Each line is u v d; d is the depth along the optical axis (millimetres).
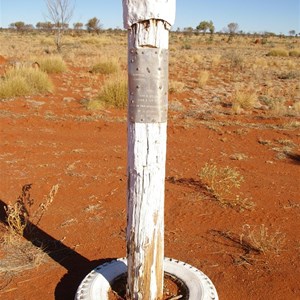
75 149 7523
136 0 2543
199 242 4406
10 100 11656
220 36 85000
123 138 8523
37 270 3871
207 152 7688
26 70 13977
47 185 5758
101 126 9375
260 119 10781
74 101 12219
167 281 3492
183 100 13156
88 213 5008
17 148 7383
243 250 4246
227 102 13078
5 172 6172
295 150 8016
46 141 7977
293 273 3844
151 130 2756
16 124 9164
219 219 4906
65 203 5250
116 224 4770
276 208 5234
